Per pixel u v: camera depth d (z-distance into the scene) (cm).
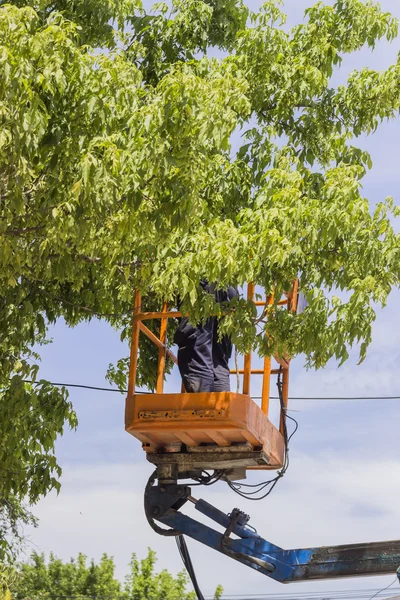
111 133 1922
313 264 2138
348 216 2080
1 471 2464
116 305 2544
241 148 2495
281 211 2050
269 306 2122
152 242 2000
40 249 2011
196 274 1959
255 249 1988
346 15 2678
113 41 2661
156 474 2317
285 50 2642
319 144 2619
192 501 2320
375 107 2608
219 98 1836
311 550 2250
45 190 1908
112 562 6009
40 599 5769
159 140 1830
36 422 2500
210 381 2156
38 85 1816
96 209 1820
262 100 2592
